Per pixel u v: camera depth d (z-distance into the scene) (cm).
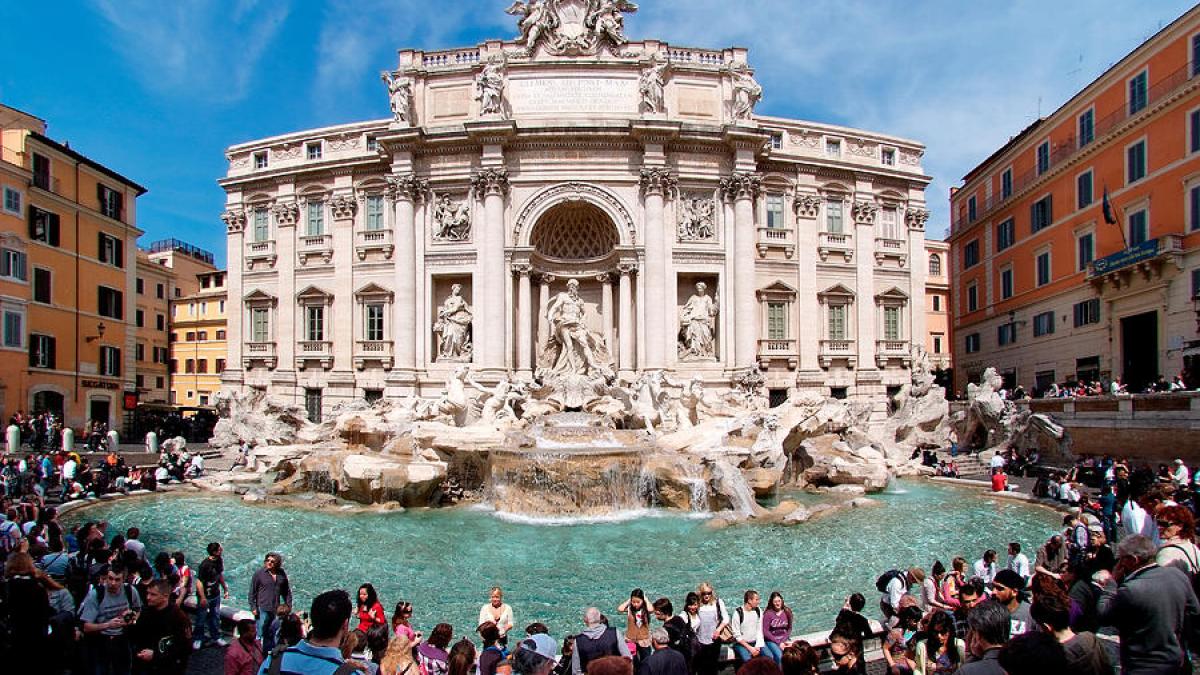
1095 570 1087
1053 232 4500
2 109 4506
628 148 4103
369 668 796
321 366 4347
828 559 1920
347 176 4359
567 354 3919
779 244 4334
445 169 4141
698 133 4053
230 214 4597
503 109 4084
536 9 4131
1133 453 3041
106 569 1156
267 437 3634
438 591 1677
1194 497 1902
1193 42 3353
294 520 2444
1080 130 4228
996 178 5306
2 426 4094
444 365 4100
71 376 4631
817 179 4478
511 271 4075
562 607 1559
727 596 1614
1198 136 3309
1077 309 4250
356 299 4316
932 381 4169
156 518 2459
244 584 1734
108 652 932
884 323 4625
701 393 3469
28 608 784
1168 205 3497
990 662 580
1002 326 5166
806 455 3294
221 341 7094
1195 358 3312
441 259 4141
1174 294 3450
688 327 4138
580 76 4144
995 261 5272
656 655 761
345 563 1914
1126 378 3859
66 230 4616
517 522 2456
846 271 4528
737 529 2292
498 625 1209
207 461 3662
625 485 2694
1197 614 636
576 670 941
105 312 4969
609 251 4247
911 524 2338
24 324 4266
